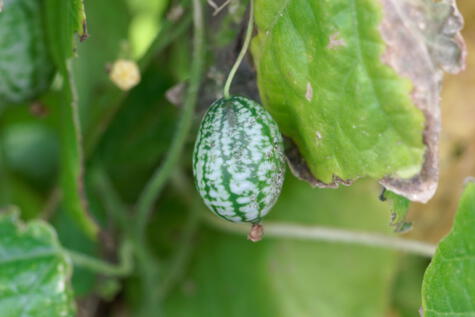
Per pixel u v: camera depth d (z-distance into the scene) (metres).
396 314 0.46
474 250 0.34
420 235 0.45
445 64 0.33
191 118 0.37
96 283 0.43
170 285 0.44
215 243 0.44
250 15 0.34
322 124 0.34
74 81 0.37
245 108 0.33
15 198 0.45
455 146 0.45
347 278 0.43
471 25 0.43
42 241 0.39
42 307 0.38
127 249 0.41
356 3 0.33
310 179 0.35
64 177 0.39
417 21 0.33
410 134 0.33
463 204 0.34
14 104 0.41
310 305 0.43
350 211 0.43
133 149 0.44
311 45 0.33
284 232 0.42
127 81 0.38
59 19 0.36
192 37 0.39
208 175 0.33
